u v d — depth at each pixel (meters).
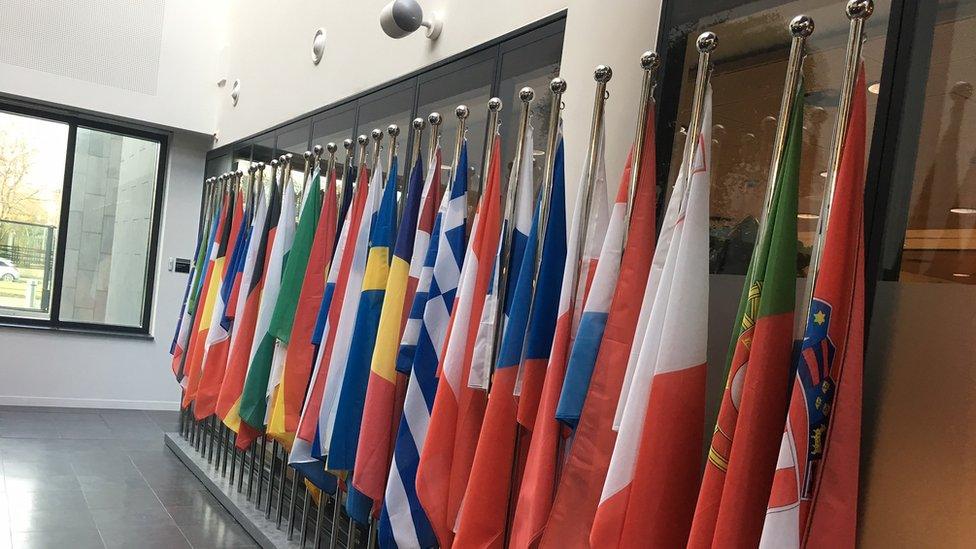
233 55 6.21
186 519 3.74
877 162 1.43
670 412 1.42
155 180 6.76
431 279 2.30
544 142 2.60
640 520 1.42
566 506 1.60
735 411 1.32
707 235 1.48
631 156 1.69
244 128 5.79
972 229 1.28
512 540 1.74
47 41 5.99
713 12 1.85
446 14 3.30
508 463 1.89
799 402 1.20
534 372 1.83
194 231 6.79
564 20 2.56
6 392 6.19
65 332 6.36
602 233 1.82
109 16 6.19
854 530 1.21
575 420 1.65
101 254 6.59
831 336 1.23
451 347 2.09
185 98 6.47
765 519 1.23
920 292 1.33
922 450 1.29
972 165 1.30
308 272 3.10
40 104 6.16
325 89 4.45
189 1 6.47
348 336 2.72
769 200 1.37
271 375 3.23
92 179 6.54
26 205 6.32
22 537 3.27
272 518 3.61
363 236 2.76
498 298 2.02
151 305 6.77
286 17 5.18
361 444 2.39
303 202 3.44
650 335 1.47
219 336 3.93
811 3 1.63
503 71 2.86
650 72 1.68
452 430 2.08
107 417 6.13
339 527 3.19
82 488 4.11
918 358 1.32
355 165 3.94
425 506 2.06
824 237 1.31
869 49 1.49
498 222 2.15
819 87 1.60
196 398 3.91
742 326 1.34
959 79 1.33
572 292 1.76
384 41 3.82
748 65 1.75
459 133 2.35
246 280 3.65
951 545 1.23
